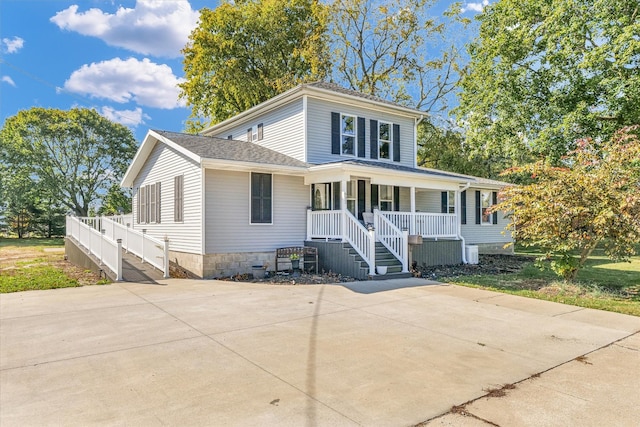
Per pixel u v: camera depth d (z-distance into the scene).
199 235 11.88
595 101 15.71
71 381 4.12
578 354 5.20
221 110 29.20
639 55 14.23
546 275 12.84
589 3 15.09
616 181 9.39
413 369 4.54
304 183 13.99
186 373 4.35
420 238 12.88
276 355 4.96
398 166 16.52
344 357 4.91
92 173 38.53
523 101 17.39
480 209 21.00
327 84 16.50
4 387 3.97
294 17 28.17
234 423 3.24
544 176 10.55
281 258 13.05
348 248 12.27
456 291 9.80
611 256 10.02
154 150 15.65
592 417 3.43
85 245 14.16
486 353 5.17
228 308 7.63
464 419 3.37
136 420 3.29
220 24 27.00
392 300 8.59
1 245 27.00
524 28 16.69
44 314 7.04
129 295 8.84
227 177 12.31
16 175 34.34
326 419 3.33
